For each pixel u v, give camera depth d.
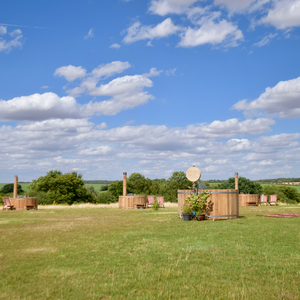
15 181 27.34
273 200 30.42
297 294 4.49
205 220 14.35
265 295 4.45
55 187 60.03
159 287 4.82
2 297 4.43
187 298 4.36
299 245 7.93
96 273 5.58
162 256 6.82
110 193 73.31
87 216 17.31
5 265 6.17
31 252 7.32
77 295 4.50
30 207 24.41
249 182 51.34
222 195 14.84
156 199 25.42
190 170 15.30
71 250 7.51
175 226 12.00
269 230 10.54
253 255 6.86
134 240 8.80
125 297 4.43
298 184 104.19
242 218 15.20
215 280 5.16
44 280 5.21
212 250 7.38
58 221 14.39
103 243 8.36
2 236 9.68
